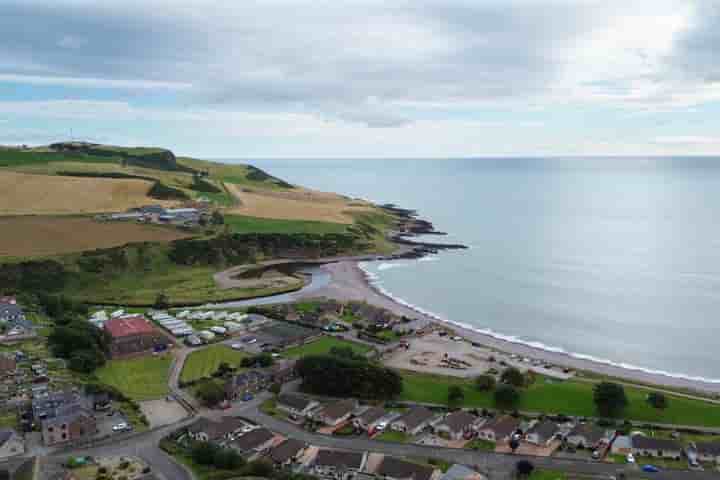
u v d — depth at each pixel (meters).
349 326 194.50
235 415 126.44
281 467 104.31
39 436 112.69
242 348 170.50
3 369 139.12
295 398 130.38
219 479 96.19
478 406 131.88
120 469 100.81
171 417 124.31
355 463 103.25
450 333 190.12
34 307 197.88
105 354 161.88
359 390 135.62
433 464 105.94
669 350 176.75
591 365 164.25
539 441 113.12
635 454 109.06
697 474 102.06
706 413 126.44
